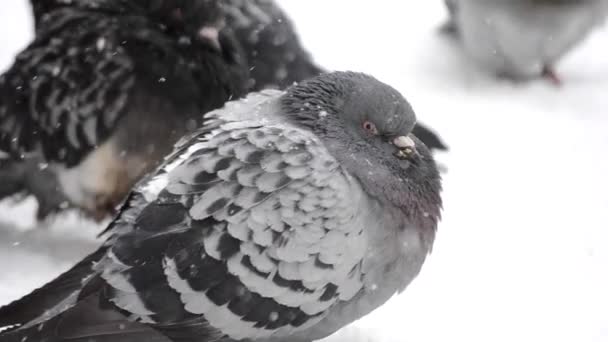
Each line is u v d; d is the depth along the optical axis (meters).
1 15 20.48
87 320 7.95
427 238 9.20
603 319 10.48
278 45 13.23
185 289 8.15
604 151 15.81
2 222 12.70
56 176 11.94
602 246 12.46
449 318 10.39
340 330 9.95
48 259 11.24
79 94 11.60
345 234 8.48
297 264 8.36
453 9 20.00
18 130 11.85
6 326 7.93
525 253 12.16
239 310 8.31
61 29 11.97
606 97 18.25
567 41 18.50
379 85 9.25
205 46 12.05
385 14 21.92
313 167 8.53
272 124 8.86
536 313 10.58
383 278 8.85
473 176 14.66
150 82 11.70
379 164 8.95
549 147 15.89
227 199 8.27
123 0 12.22
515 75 19.17
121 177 11.90
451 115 17.02
